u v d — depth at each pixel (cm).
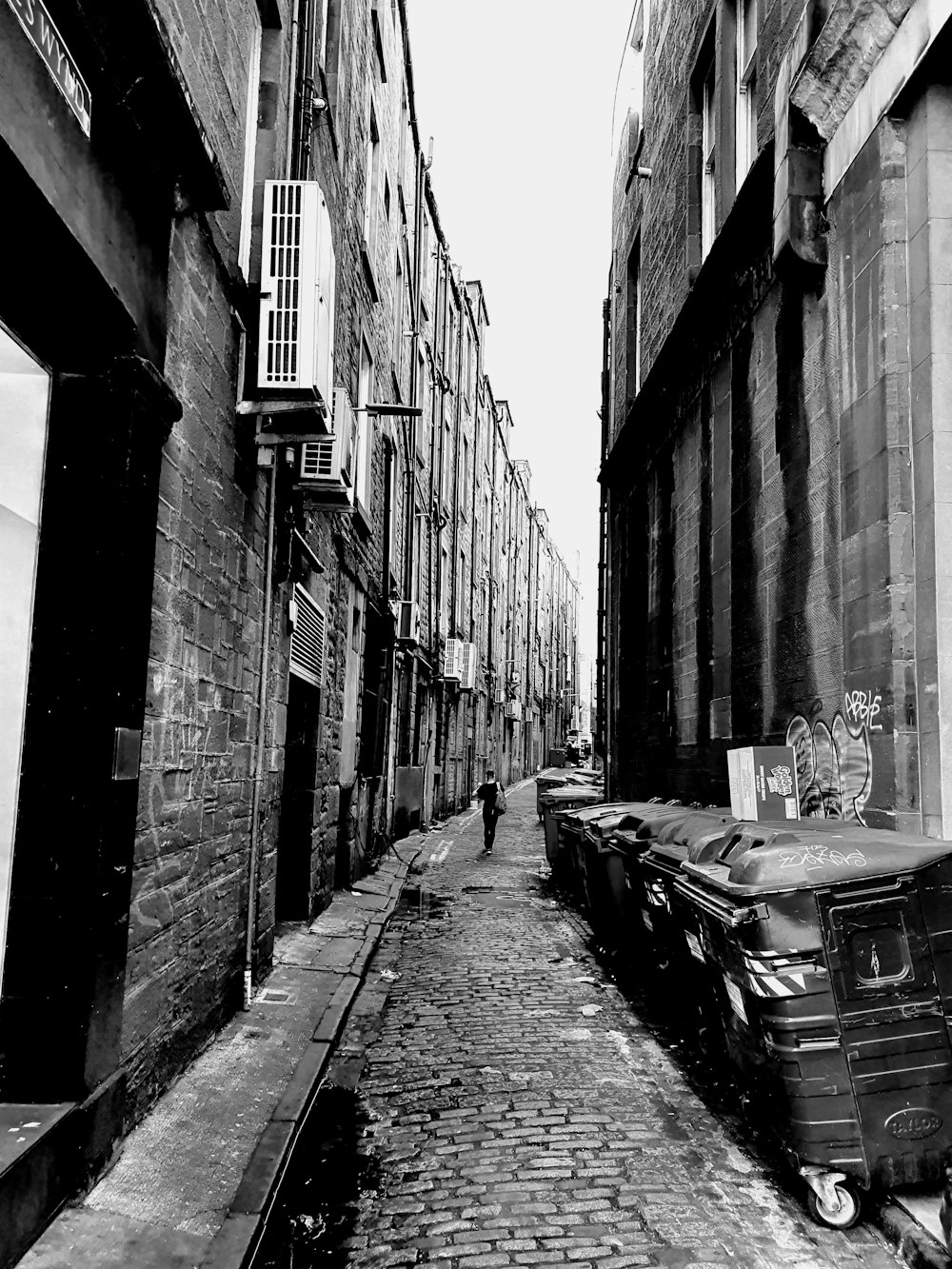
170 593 423
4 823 319
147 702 392
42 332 335
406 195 1719
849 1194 352
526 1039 588
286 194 543
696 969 495
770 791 562
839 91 608
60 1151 303
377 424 1388
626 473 1623
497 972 773
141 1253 294
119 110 337
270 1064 488
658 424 1323
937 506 502
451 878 1392
